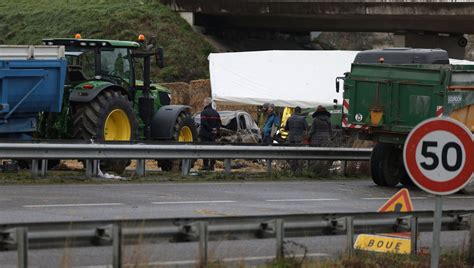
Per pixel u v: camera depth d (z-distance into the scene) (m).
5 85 33.38
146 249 16.19
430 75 35.78
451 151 17.12
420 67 36.59
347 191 35.00
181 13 111.06
